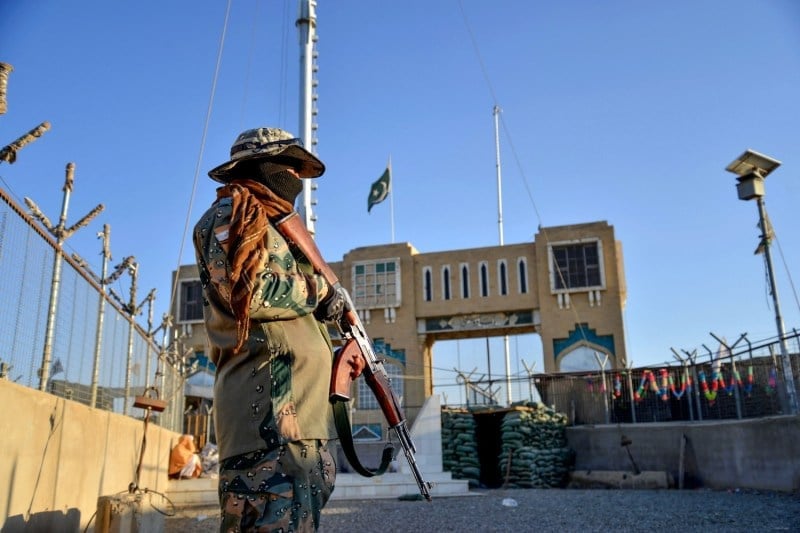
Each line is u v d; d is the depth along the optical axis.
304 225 2.48
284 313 2.26
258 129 2.54
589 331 36.91
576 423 24.39
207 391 26.78
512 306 37.94
